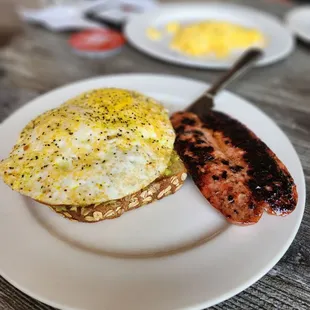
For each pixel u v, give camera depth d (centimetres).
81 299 20
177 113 33
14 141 31
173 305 20
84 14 57
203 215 26
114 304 20
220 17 56
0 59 46
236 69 41
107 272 22
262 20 54
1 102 38
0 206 25
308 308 21
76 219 25
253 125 33
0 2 87
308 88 42
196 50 47
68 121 25
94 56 46
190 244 24
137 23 52
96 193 23
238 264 22
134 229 25
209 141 29
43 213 25
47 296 20
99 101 27
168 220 25
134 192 24
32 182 23
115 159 24
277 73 44
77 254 23
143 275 21
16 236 23
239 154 28
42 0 61
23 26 54
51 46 49
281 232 23
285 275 22
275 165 27
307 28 53
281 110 38
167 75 42
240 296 21
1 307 21
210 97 35
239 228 24
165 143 26
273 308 21
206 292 20
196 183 26
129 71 44
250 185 25
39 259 22
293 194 25
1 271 21
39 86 41
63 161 24
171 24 53
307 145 33
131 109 27
